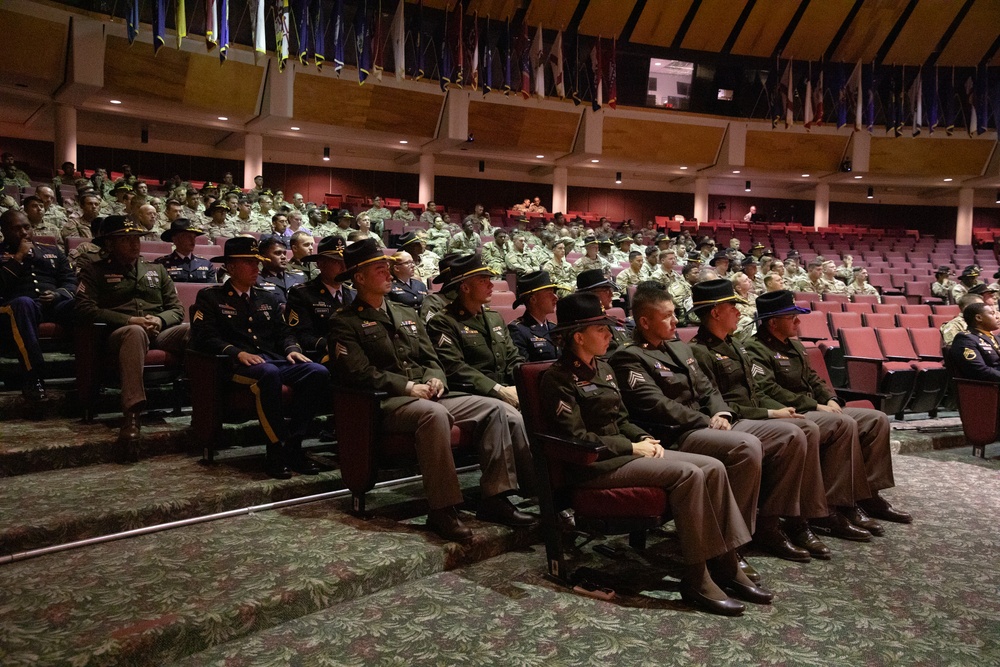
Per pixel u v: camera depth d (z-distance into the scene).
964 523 3.58
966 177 19.75
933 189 22.02
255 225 9.23
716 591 2.56
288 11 12.69
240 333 3.67
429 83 15.64
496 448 3.09
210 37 11.39
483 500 3.19
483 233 13.67
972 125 18.08
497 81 16.53
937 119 18.72
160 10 11.23
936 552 3.18
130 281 3.97
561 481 2.78
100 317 3.70
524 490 3.20
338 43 13.25
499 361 3.69
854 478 3.46
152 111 13.84
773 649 2.25
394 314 3.38
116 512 2.75
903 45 18.70
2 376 4.01
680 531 2.59
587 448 2.53
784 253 17.05
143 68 12.62
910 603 2.62
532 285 4.06
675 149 18.53
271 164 17.34
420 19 14.33
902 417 5.77
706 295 3.50
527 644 2.24
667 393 3.20
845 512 3.50
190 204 8.93
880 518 3.65
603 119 17.58
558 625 2.38
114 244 3.94
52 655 1.88
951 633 2.38
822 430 3.46
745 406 3.39
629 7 17.02
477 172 19.52
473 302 3.68
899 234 20.28
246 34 13.53
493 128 16.62
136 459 3.51
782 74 18.45
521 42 15.34
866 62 18.95
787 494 3.10
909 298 11.20
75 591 2.28
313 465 3.50
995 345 5.11
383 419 3.07
